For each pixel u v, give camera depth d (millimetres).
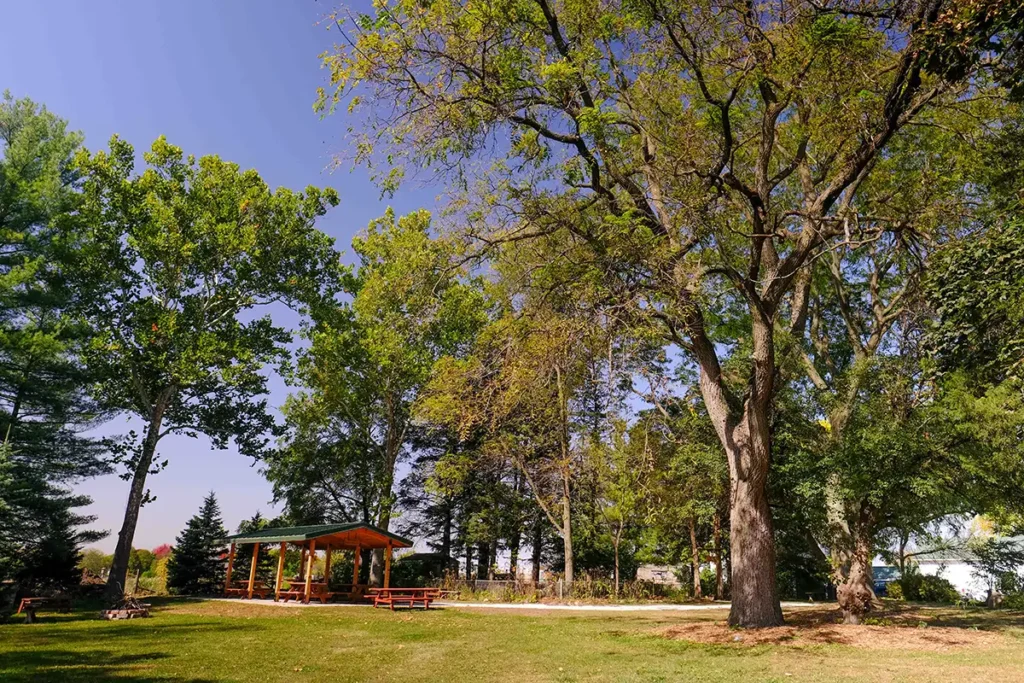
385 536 27484
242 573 38281
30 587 25672
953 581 33781
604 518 31016
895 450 14008
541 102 13047
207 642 13141
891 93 12039
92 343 26609
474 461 31219
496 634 14445
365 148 12320
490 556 37500
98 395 27859
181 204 29281
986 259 7742
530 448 29969
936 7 9273
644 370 12867
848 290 22391
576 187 13250
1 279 22953
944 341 8508
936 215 12359
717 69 13398
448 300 15312
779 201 16031
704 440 20156
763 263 15586
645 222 13367
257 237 30422
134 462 28359
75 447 27078
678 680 8516
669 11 11672
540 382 13562
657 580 41219
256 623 17391
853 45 11523
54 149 27922
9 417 23812
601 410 14602
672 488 21844
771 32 11891
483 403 14789
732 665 9555
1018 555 24031
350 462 36031
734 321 20859
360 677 9117
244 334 31188
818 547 25000
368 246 26062
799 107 14352
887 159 16188
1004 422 12719
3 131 27656
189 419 30797
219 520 35875
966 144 12898
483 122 12422
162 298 30156
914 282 13930
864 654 10430
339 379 33031
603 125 12727
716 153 13914
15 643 12805
